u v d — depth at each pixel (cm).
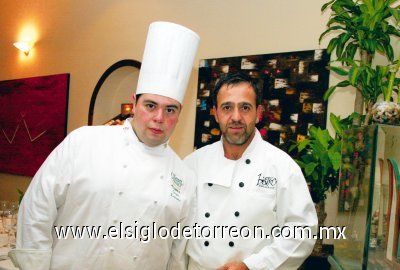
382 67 186
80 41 419
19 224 146
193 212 162
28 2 482
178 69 156
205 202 160
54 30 448
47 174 145
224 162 161
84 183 145
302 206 146
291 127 258
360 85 198
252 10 287
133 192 147
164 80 151
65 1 439
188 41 160
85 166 146
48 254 143
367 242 123
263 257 144
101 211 145
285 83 263
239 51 291
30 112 460
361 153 136
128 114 381
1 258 200
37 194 143
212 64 299
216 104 155
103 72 392
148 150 154
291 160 154
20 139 470
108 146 151
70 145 148
